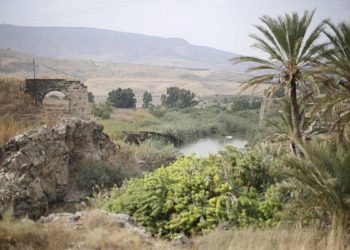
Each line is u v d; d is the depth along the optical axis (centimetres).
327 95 1216
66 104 4150
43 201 1636
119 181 2084
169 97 8075
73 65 18812
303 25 1500
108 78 17225
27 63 15250
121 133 3197
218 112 6297
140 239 814
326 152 826
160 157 2625
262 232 805
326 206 762
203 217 1018
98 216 920
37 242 715
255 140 2558
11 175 1533
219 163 1209
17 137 1744
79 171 2045
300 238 720
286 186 839
